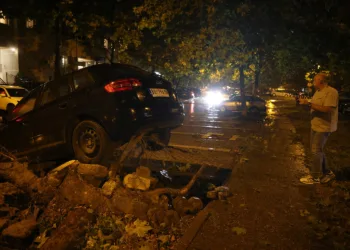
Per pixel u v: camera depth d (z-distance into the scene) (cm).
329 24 1234
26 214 463
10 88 1727
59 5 1298
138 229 415
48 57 2700
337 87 2606
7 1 1305
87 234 407
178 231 425
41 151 646
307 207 489
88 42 2047
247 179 617
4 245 403
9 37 2416
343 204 496
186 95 3759
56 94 633
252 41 1536
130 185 521
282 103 4138
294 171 674
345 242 389
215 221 439
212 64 1867
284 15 1277
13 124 679
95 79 584
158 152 814
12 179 527
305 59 1809
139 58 1831
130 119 550
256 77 3228
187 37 1525
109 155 578
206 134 1205
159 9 1294
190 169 713
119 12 1384
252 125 1552
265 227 425
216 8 1355
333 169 698
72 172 495
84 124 581
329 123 587
